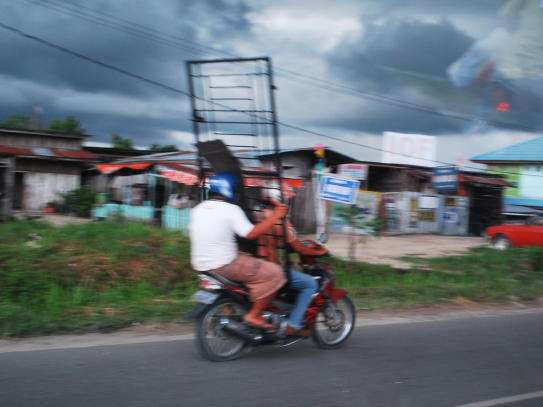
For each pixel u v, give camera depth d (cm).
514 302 1016
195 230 538
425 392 492
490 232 1930
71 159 2767
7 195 2089
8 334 620
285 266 575
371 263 1378
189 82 636
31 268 863
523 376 554
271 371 530
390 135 3059
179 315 738
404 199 2481
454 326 777
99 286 879
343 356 594
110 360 543
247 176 618
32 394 446
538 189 3591
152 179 2205
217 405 438
